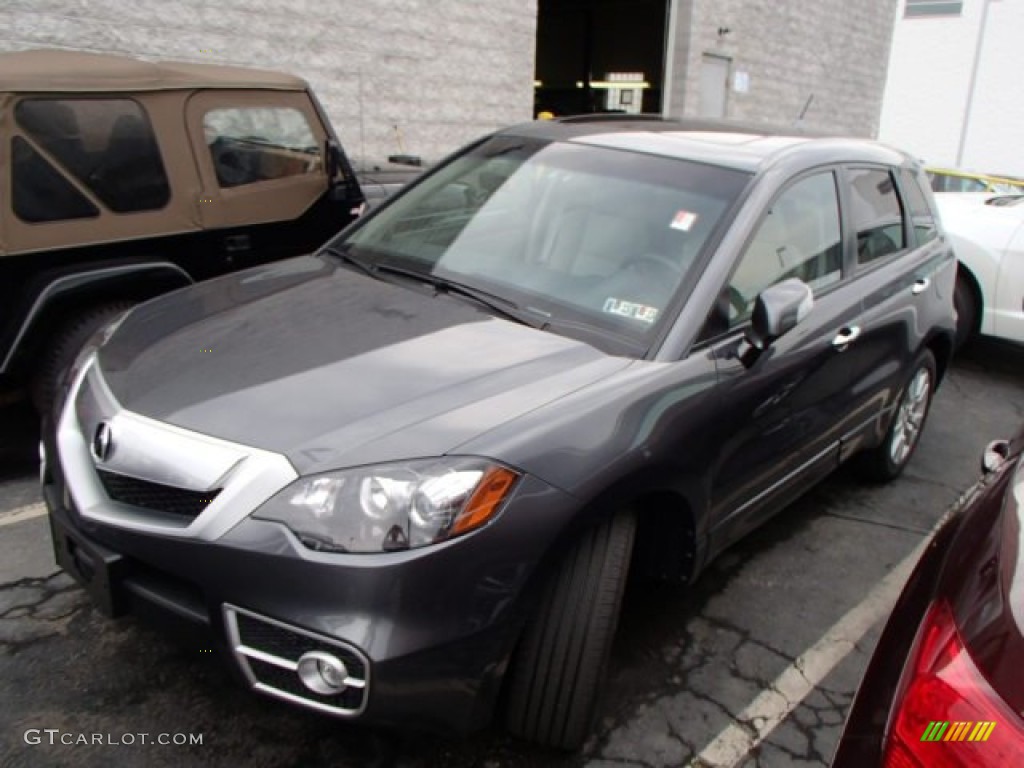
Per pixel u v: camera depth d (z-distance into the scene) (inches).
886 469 178.1
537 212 131.7
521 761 99.0
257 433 87.2
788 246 130.9
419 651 80.4
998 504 75.1
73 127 159.5
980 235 262.5
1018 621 58.5
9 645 111.7
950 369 275.7
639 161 135.3
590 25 829.8
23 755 94.3
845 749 67.6
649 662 119.3
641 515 111.0
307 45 352.8
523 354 104.2
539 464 87.5
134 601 88.4
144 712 101.8
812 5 667.4
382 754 98.2
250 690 84.4
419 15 390.9
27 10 272.2
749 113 635.5
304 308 116.4
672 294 113.7
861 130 792.9
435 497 81.7
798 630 129.4
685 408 103.4
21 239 153.5
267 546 80.9
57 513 95.4
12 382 162.1
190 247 179.6
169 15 306.7
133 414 92.4
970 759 55.6
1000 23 951.0
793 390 126.1
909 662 65.1
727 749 104.5
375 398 92.4
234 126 185.5
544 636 92.0
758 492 125.6
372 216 148.9
